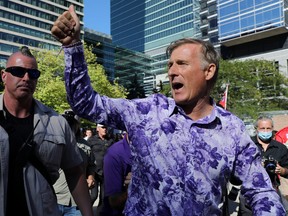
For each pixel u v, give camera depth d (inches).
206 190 71.7
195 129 74.9
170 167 72.4
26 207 93.9
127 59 4345.5
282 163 185.9
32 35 3499.0
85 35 3924.7
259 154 79.0
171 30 4355.3
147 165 73.5
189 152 73.0
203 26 3122.5
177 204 71.1
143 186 74.3
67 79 78.1
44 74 1222.9
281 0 2529.5
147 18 4827.8
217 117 76.6
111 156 122.6
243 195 78.2
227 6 2847.0
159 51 4532.5
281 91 1526.8
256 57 2763.3
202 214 71.4
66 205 168.7
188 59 76.5
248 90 1401.3
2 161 91.4
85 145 201.5
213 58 78.4
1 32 3253.0
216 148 74.4
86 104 78.5
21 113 99.7
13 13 3358.8
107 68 4128.9
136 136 75.7
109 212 124.3
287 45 2623.0
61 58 1225.4
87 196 113.4
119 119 78.7
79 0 3905.0
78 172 112.4
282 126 1139.3
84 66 78.8
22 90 97.4
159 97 80.5
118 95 1368.1
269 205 71.4
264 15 2623.0
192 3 4015.8
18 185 93.5
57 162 102.5
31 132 97.3
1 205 89.9
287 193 188.7
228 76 1380.4
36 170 97.0
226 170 74.7
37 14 3558.1
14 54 100.1
